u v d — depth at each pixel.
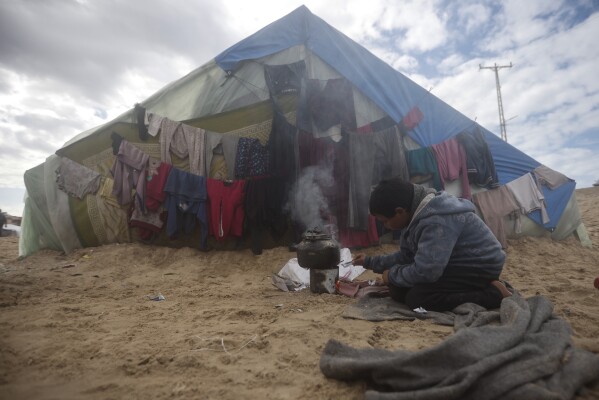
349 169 6.04
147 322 2.79
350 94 6.50
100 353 2.12
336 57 6.66
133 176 6.06
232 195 5.86
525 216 7.34
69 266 5.50
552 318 2.26
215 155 6.20
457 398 1.42
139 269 5.34
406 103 6.89
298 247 3.81
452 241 2.71
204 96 6.57
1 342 2.31
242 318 2.87
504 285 2.87
